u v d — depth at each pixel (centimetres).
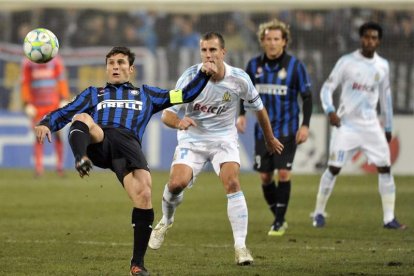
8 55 7944
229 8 8525
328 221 4431
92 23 8888
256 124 4050
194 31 8762
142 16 8869
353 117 4228
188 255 3144
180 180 2991
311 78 7631
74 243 3466
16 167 7462
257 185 6344
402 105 7638
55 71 6650
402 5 7631
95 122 2622
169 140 7219
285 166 3931
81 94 2672
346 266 2836
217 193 5756
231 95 2997
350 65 4209
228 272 2695
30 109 6606
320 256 3117
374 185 6328
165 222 3108
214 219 4419
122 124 2609
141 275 2494
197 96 2725
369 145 4203
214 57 2916
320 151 7025
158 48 8588
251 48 8594
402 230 4053
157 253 3200
